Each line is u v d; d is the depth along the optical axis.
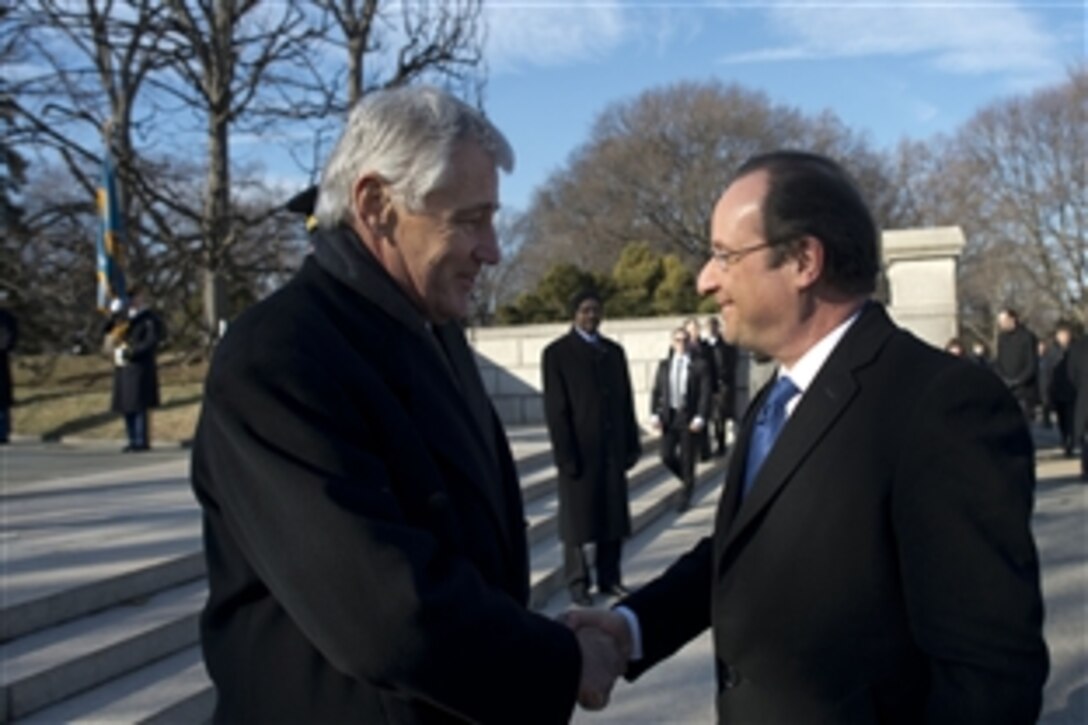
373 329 1.78
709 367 10.67
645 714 4.83
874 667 1.74
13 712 4.07
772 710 1.80
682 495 10.73
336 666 1.57
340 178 1.82
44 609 4.84
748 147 47.44
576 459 6.91
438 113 1.78
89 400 16.92
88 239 19.86
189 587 5.79
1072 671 5.07
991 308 48.53
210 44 16.89
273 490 1.55
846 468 1.77
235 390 1.60
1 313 13.30
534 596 6.88
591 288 7.14
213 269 17.59
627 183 48.81
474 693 1.55
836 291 1.92
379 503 1.57
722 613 1.92
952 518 1.65
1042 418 21.88
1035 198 46.25
